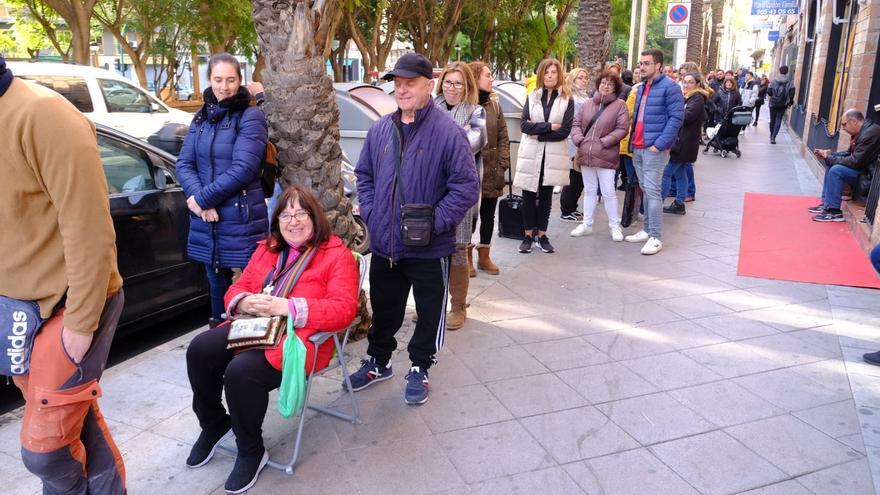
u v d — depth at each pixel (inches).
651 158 254.5
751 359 162.1
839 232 289.6
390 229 135.7
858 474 115.6
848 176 301.7
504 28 997.8
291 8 149.0
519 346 170.9
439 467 119.1
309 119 153.7
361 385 147.9
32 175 77.1
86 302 79.4
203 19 670.5
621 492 112.0
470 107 180.7
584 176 282.8
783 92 639.1
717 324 185.3
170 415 138.4
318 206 125.3
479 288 217.6
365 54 798.5
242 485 112.3
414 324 187.8
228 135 145.5
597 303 202.8
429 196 134.4
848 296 208.5
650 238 260.8
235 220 148.9
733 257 253.4
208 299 195.9
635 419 134.9
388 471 117.8
